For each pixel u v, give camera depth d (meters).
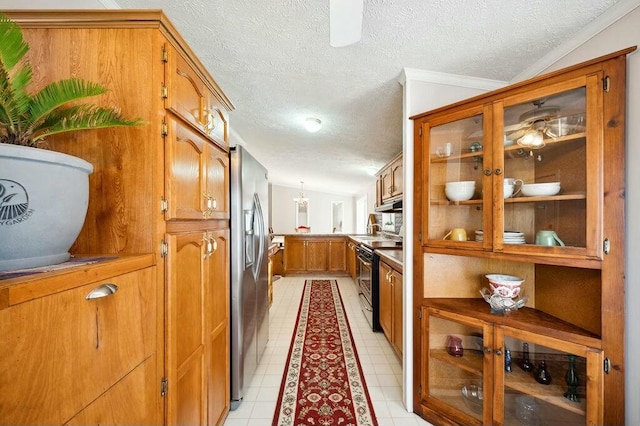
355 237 5.04
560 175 1.22
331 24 0.94
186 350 1.06
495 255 1.30
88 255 0.82
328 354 2.35
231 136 3.04
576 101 1.13
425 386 1.58
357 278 4.18
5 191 0.55
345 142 3.29
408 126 1.67
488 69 1.63
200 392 1.19
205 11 1.18
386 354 2.35
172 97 0.91
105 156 0.87
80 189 0.69
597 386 1.05
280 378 1.99
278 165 5.09
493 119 1.30
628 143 1.02
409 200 1.68
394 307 2.24
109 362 0.70
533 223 1.34
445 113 1.48
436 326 1.58
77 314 0.61
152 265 0.85
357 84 1.85
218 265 1.44
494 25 1.24
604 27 1.17
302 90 1.95
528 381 1.28
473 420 1.39
